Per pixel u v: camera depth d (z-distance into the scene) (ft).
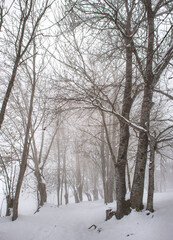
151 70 20.49
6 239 17.01
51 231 20.06
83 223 24.52
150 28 19.13
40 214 27.14
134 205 19.24
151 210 17.69
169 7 18.69
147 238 13.87
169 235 12.87
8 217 22.54
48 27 14.83
